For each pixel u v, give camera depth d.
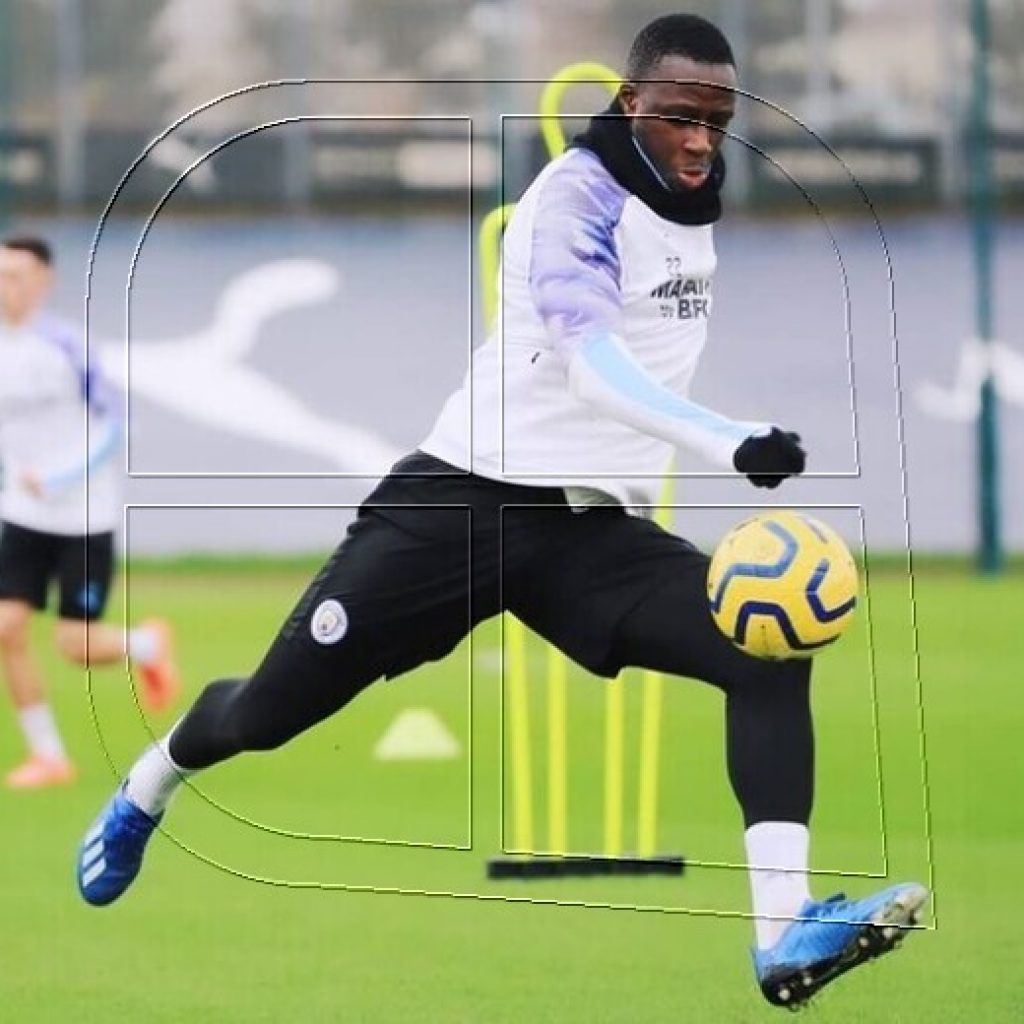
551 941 16.91
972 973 15.77
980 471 46.91
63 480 25.00
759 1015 14.70
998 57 53.38
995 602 41.16
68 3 52.88
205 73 52.19
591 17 51.69
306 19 52.09
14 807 23.27
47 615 40.16
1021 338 49.81
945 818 22.03
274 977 15.85
